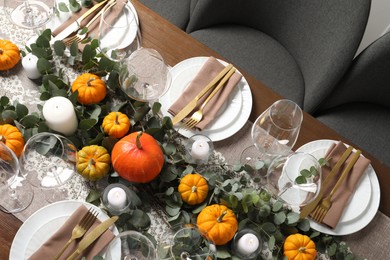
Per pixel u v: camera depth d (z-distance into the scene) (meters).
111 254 0.83
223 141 1.00
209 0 1.36
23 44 1.06
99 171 0.87
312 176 0.87
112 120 0.91
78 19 1.07
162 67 0.94
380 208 0.98
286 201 0.88
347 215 0.95
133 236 0.79
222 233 0.83
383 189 1.00
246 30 1.50
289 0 1.31
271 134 0.93
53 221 0.86
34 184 0.87
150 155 0.85
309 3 1.27
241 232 0.86
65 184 0.91
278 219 0.89
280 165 0.90
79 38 1.05
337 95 1.35
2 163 0.83
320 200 0.94
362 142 1.40
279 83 1.45
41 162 0.85
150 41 1.09
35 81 1.02
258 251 0.85
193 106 0.99
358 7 1.17
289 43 1.43
